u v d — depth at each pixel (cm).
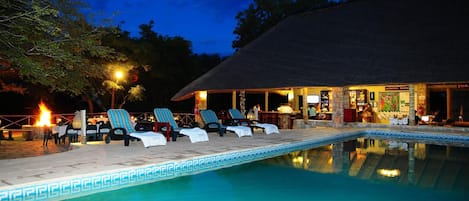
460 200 681
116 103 2709
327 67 1981
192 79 3262
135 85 2722
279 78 2038
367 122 2072
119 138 1141
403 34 1975
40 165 798
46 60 1086
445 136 1541
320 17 2484
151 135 1122
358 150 1267
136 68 2684
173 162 878
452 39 1802
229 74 2259
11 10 995
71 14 1199
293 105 2522
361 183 809
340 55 2028
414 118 1828
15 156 1030
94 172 736
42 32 1045
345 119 1953
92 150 1020
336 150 1266
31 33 1009
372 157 1126
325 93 2428
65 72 1160
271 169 947
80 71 1264
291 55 2216
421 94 2114
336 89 1927
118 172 771
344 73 1892
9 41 949
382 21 2145
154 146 1106
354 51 2012
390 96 2220
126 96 2573
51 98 2466
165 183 790
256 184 796
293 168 961
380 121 2250
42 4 1070
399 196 711
